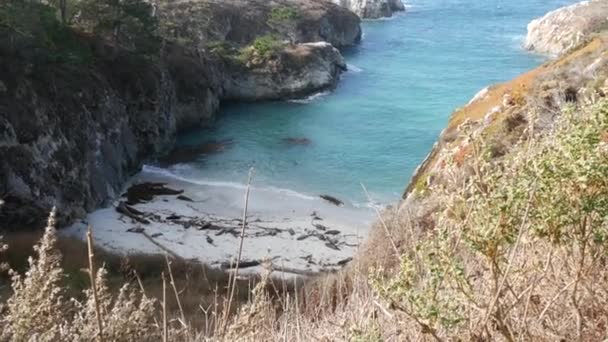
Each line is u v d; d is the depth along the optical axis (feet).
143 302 11.86
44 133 104.88
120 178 124.06
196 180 128.16
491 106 57.47
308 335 10.05
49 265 13.51
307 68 195.83
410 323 7.47
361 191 120.57
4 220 95.04
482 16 310.65
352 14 270.26
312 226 102.78
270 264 15.97
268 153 143.64
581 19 222.69
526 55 226.58
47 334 10.72
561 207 6.96
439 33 275.80
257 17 243.81
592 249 7.36
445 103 175.83
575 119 7.36
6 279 29.73
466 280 6.86
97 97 123.54
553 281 7.74
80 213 105.50
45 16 125.49
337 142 148.77
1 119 97.81
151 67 146.92
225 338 10.18
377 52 247.09
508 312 7.04
